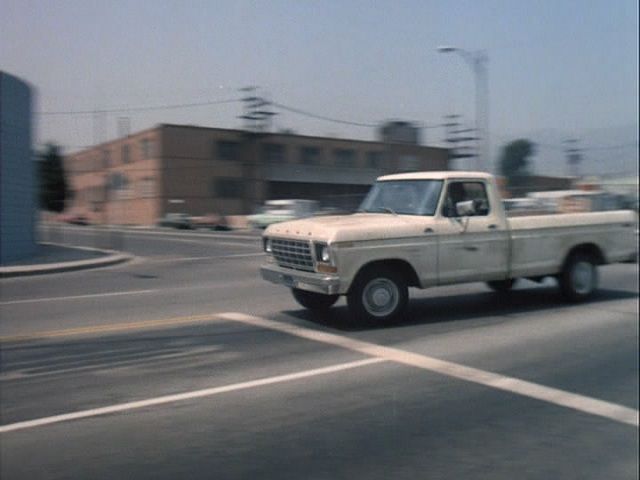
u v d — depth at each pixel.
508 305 12.04
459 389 7.43
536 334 9.97
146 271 17.66
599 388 7.62
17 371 7.73
